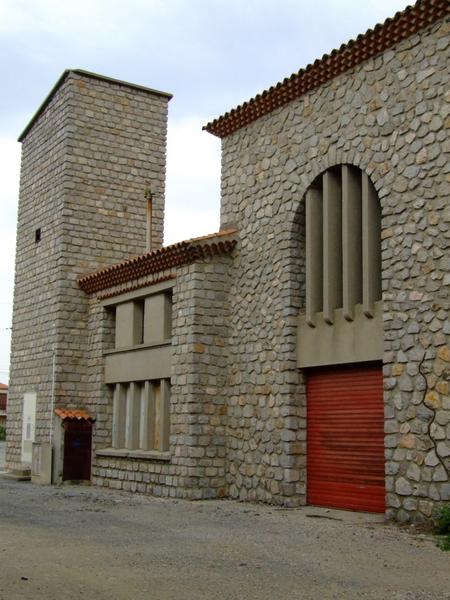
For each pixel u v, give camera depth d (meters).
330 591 8.41
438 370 13.46
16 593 7.98
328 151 16.67
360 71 16.02
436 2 13.94
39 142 28.05
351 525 13.61
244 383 18.61
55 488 22.00
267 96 18.36
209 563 9.88
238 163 19.73
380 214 15.66
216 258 19.50
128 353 22.42
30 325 26.83
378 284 15.49
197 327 19.05
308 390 17.23
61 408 24.33
